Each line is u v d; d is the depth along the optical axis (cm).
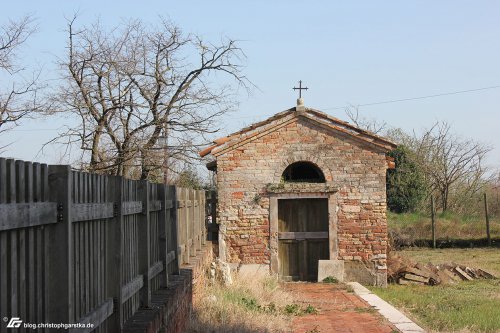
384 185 2053
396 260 2150
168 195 1032
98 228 572
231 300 1410
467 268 2328
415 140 4700
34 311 413
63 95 2083
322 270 2033
